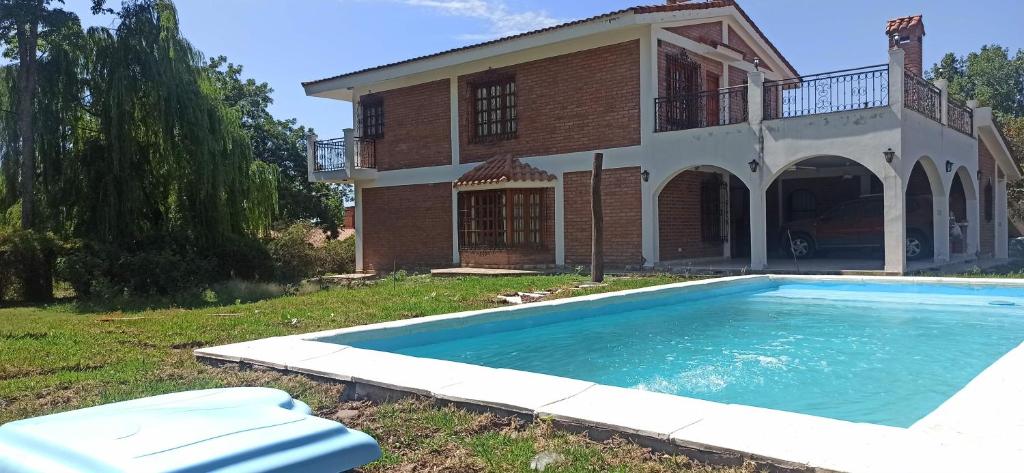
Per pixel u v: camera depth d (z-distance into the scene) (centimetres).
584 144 1655
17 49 1599
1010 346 752
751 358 712
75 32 1525
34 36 1484
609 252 1627
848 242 1752
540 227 1723
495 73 1795
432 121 1928
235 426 224
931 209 1667
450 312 920
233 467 197
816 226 1805
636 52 1570
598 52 1627
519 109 1762
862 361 688
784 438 342
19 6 1426
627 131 1587
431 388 465
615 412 397
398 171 2005
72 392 519
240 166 1716
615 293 1032
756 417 381
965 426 357
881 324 908
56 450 203
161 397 268
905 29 1722
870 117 1286
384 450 375
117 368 604
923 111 1397
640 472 330
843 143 1316
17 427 223
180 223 1563
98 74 1533
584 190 1658
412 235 1978
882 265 1538
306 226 2350
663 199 1627
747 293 1233
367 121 2097
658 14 1527
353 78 2030
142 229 1543
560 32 1612
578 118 1664
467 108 1848
